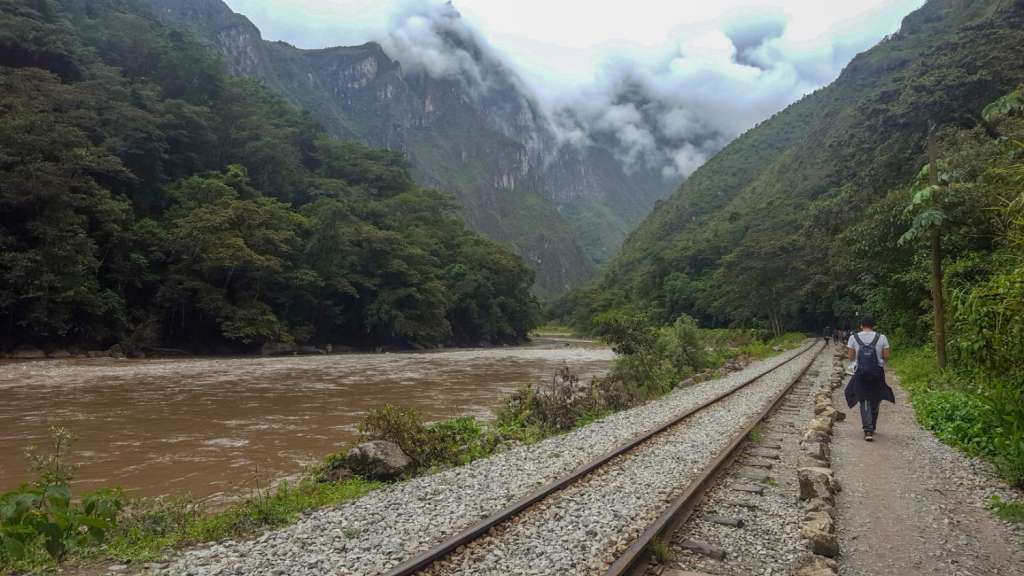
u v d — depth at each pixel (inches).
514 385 991.6
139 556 203.5
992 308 251.8
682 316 1119.6
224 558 196.1
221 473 397.4
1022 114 835.4
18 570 190.5
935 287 631.2
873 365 361.4
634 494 252.8
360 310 2316.7
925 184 773.3
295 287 1996.8
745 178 6884.8
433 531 216.1
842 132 3978.8
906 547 190.9
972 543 194.4
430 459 390.9
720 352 1480.1
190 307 1732.3
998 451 299.0
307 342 2110.0
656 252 5679.1
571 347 3026.6
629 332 843.4
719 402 562.9
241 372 1170.6
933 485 262.7
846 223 2158.0
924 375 645.9
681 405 563.2
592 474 295.7
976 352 265.7
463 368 1396.4
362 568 182.7
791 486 269.3
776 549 190.7
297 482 371.9
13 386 852.0
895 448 340.2
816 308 2407.7
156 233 1692.9
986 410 330.0
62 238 1390.3
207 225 1688.0
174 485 366.0
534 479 293.4
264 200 2127.2
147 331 1566.2
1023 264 267.4
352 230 2300.7
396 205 3309.5
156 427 564.1
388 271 2329.0
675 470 293.6
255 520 245.4
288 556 195.3
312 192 2807.6
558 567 176.6
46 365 1175.0
